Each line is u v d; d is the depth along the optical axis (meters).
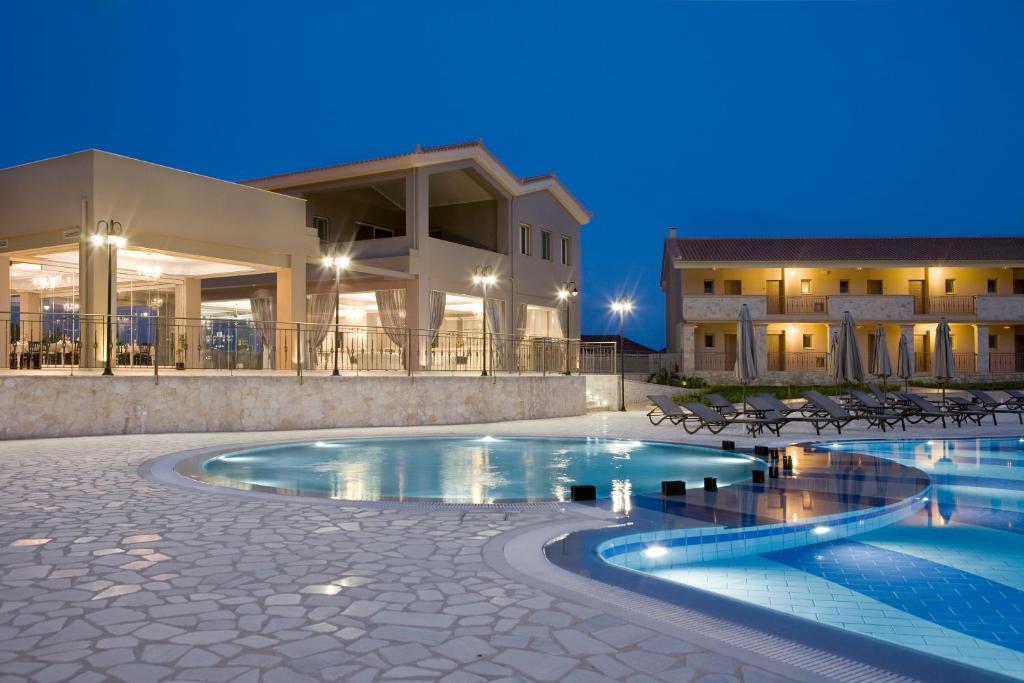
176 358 22.52
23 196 17.67
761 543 6.30
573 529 6.20
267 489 8.11
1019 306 34.69
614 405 27.00
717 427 17.27
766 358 34.75
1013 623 4.26
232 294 29.05
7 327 18.19
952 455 12.34
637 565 5.56
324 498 7.53
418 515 6.74
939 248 36.25
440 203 30.00
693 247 36.91
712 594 4.41
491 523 6.39
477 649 3.47
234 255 19.47
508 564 4.99
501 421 19.66
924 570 5.43
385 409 17.64
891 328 35.69
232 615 3.93
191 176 18.41
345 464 11.78
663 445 13.77
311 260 21.75
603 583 4.60
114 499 7.45
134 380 14.68
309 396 16.62
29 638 3.58
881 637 4.00
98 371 16.09
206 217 18.70
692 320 34.62
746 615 4.04
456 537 5.83
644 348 59.38
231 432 15.58
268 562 5.04
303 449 13.48
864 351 36.00
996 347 36.09
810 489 8.41
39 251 17.77
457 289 26.17
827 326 35.75
